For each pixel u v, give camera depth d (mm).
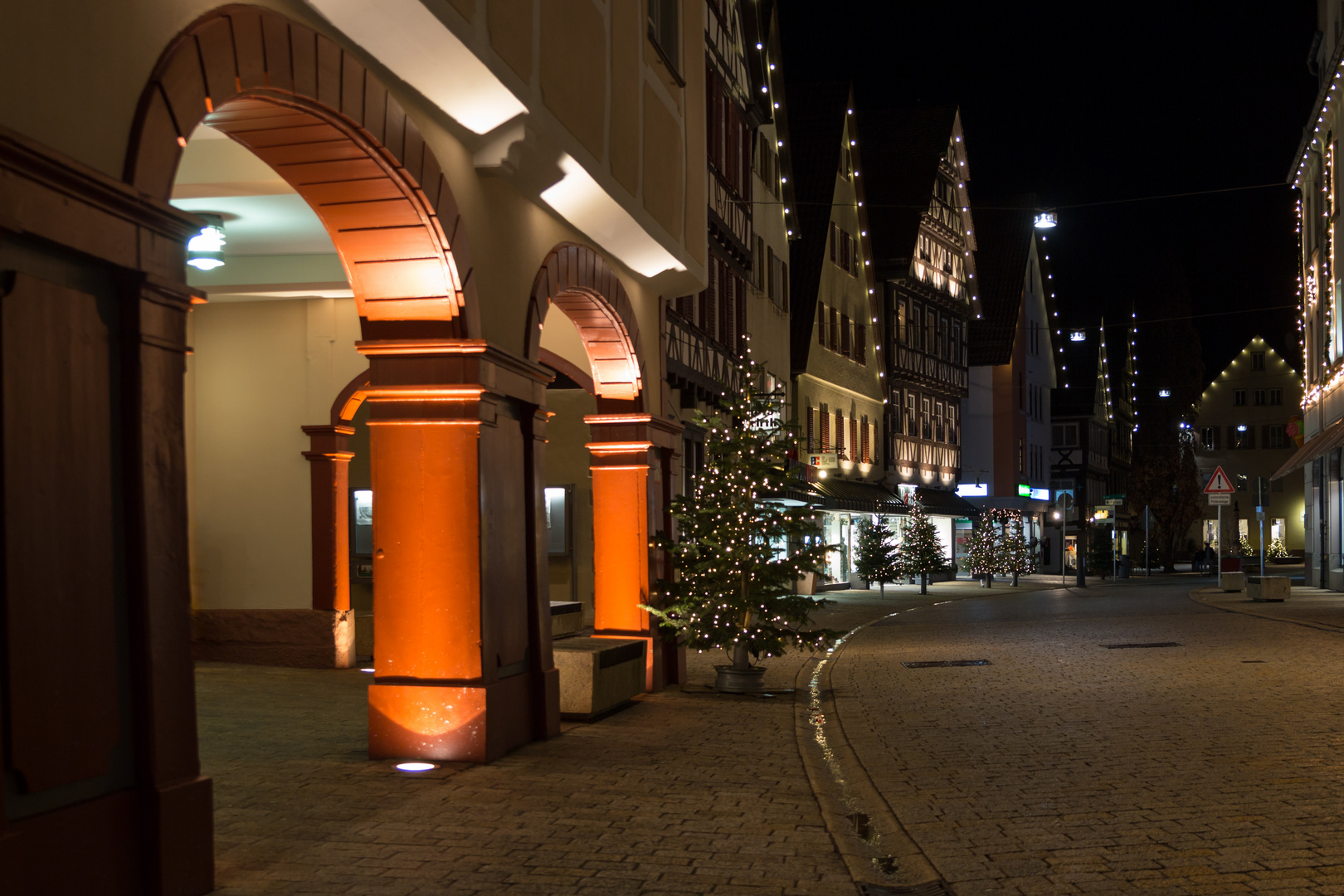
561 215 11344
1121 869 5961
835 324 38219
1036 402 60062
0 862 4336
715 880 5832
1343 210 28641
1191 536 83062
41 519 4789
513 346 10109
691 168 15273
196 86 5695
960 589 40656
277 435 15938
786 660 17578
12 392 4664
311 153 7637
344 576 15859
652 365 14820
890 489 43219
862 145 47750
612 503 13992
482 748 8898
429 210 8312
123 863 5148
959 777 8438
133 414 5281
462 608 9000
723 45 25094
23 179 4590
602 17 11625
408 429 9039
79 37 5004
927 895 5652
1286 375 83438
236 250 14672
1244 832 6598
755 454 14273
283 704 12016
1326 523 33562
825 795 7848
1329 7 29328
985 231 58031
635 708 12359
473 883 5715
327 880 5734
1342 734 9562
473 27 8312
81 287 5074
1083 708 11531
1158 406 67688
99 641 5098
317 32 6812
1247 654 15992
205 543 16062
